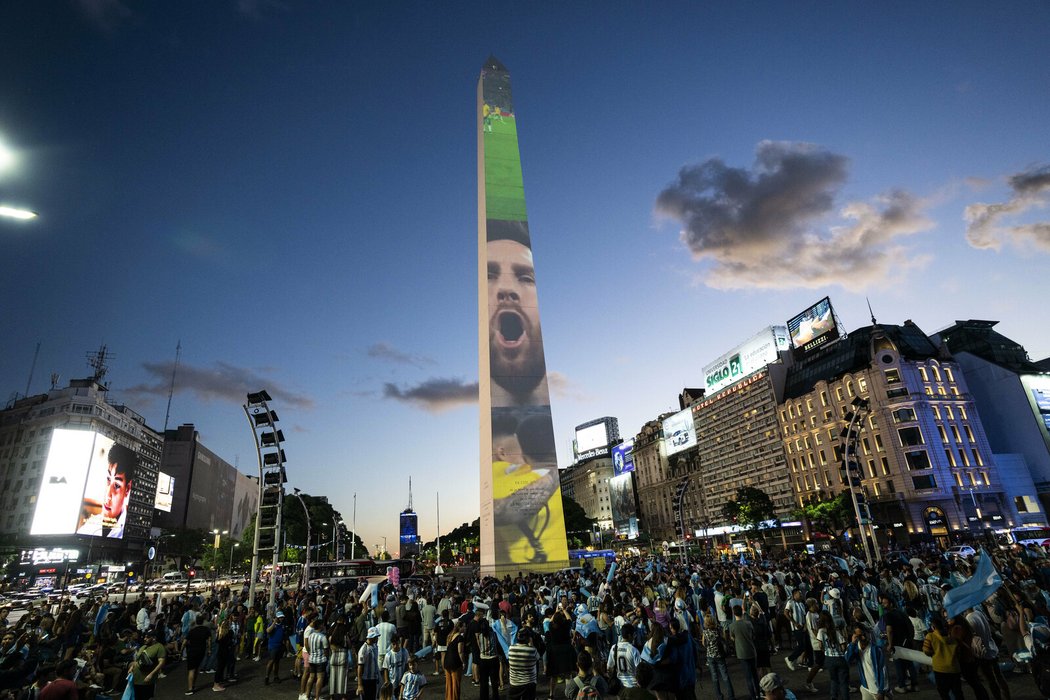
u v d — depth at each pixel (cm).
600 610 1764
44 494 12569
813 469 11756
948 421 9925
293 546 11481
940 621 1231
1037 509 9725
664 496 17575
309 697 1705
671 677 1164
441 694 1802
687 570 3338
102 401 14938
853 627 1288
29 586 11006
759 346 13862
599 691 1156
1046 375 10862
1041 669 1101
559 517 5584
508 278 6444
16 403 15488
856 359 10975
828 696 1503
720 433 15000
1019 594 1672
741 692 1595
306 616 1969
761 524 11500
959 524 9075
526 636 1417
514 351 6138
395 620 2419
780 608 2112
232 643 2112
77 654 1934
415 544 13712
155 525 18688
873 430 10200
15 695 1364
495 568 5359
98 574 12962
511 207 6794
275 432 3247
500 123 7238
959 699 1170
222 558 13562
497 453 5738
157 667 1514
